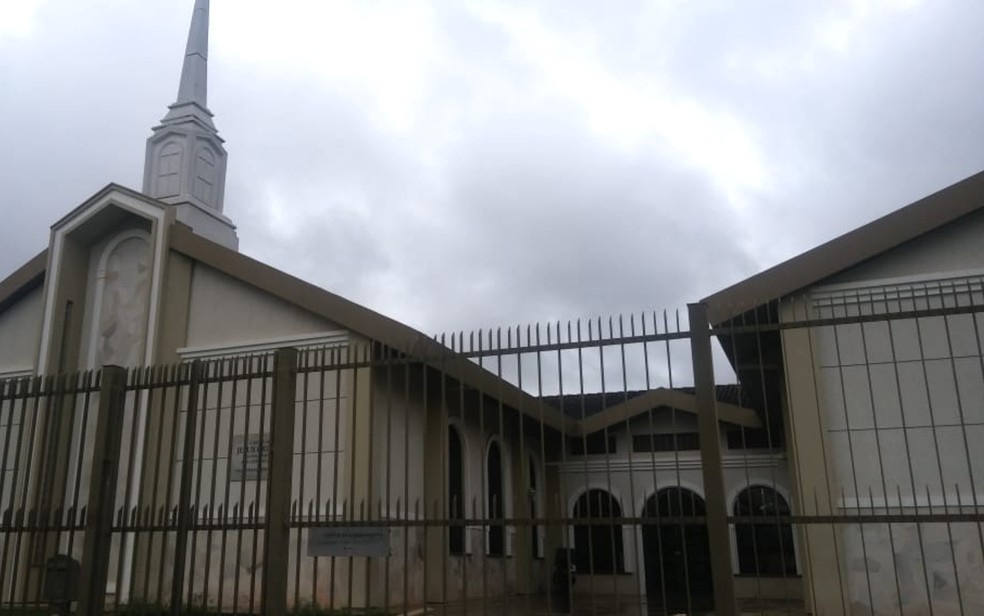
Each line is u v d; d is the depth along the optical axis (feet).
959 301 32.48
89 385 26.21
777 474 60.70
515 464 59.52
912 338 32.71
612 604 50.44
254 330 43.96
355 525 22.62
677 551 62.18
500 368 22.16
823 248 33.45
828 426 32.76
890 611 30.63
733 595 19.58
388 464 22.76
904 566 30.91
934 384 32.09
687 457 62.90
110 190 47.70
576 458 66.08
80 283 48.55
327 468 40.14
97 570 24.53
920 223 32.76
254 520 23.40
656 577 62.18
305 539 39.11
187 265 46.11
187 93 54.08
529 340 22.16
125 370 26.53
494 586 52.80
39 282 49.44
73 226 47.91
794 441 32.83
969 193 32.55
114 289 48.24
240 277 44.24
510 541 56.24
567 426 61.67
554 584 59.88
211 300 45.34
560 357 21.85
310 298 42.42
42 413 44.60
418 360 22.90
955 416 31.63
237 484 41.16
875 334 33.09
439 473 45.16
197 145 52.70
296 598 23.67
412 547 43.29
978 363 31.78
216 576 39.96
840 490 32.01
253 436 41.45
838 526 31.81
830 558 31.55
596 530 64.54
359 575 38.19
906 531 31.14
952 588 30.19
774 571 59.11
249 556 39.47
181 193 50.78
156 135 52.65
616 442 64.90
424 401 23.82
